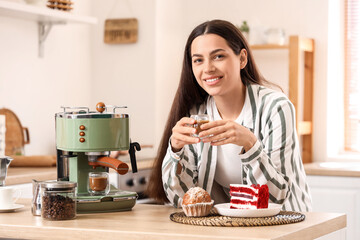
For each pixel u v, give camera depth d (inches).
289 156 83.7
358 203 157.5
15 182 123.7
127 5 186.9
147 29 184.5
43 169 141.9
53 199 74.5
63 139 82.2
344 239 78.5
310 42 182.4
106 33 187.8
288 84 187.2
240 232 64.2
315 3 186.4
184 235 63.4
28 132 159.9
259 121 87.9
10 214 80.2
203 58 84.3
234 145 87.9
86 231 67.9
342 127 192.7
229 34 84.6
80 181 84.5
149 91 184.1
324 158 186.5
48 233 69.7
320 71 186.1
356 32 189.8
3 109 152.4
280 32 179.2
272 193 79.9
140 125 185.2
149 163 161.6
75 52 183.5
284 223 69.7
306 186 90.8
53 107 173.3
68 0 161.2
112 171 147.5
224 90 84.7
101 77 189.8
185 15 199.8
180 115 92.6
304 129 178.5
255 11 193.3
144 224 70.7
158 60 184.9
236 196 76.2
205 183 90.0
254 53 192.1
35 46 165.6
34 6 147.3
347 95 191.5
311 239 68.7
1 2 137.7
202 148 89.7
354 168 163.6
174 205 86.1
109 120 80.7
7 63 156.1
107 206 80.9
